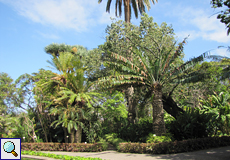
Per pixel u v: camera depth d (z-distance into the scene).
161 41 18.25
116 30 19.55
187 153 9.59
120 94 23.05
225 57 10.80
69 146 14.37
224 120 12.76
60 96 16.19
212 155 8.55
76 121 15.41
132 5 23.95
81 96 15.67
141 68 13.44
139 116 23.25
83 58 19.78
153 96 13.38
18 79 22.42
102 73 19.11
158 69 13.52
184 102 19.66
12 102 22.19
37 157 11.27
